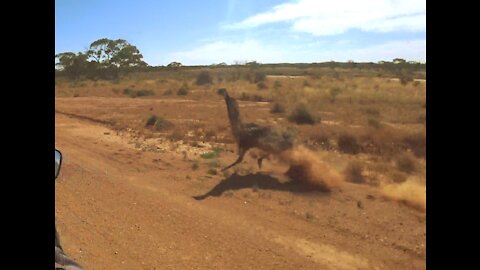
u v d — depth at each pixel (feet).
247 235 23.85
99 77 257.75
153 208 28.02
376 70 251.80
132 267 19.49
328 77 175.42
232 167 39.55
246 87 138.92
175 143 52.65
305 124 65.41
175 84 164.45
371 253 21.91
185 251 21.48
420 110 77.15
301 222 26.35
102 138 56.59
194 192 32.32
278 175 36.78
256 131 39.75
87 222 25.09
